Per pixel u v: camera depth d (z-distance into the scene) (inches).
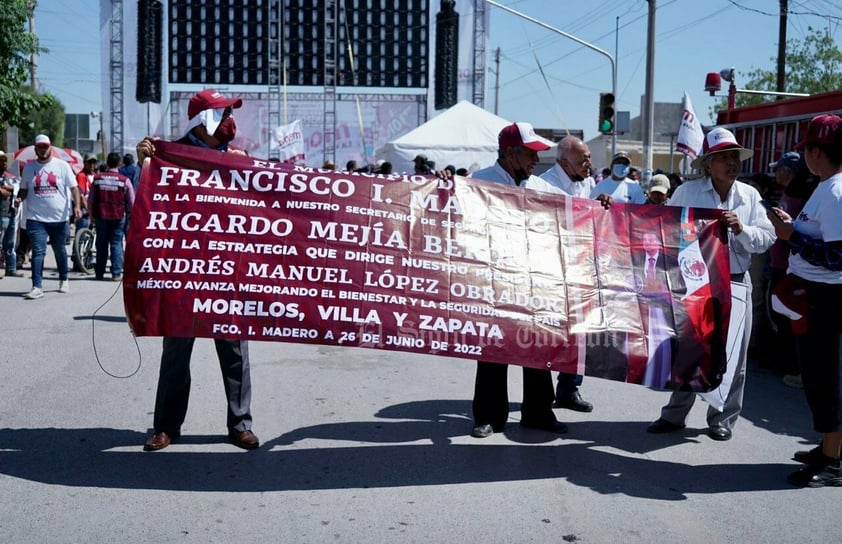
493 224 197.0
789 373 289.4
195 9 1274.6
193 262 182.4
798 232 180.7
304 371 284.5
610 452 205.5
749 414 244.5
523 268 194.7
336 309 183.2
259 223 185.6
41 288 426.6
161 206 184.7
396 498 172.2
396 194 193.5
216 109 197.3
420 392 260.7
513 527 158.7
